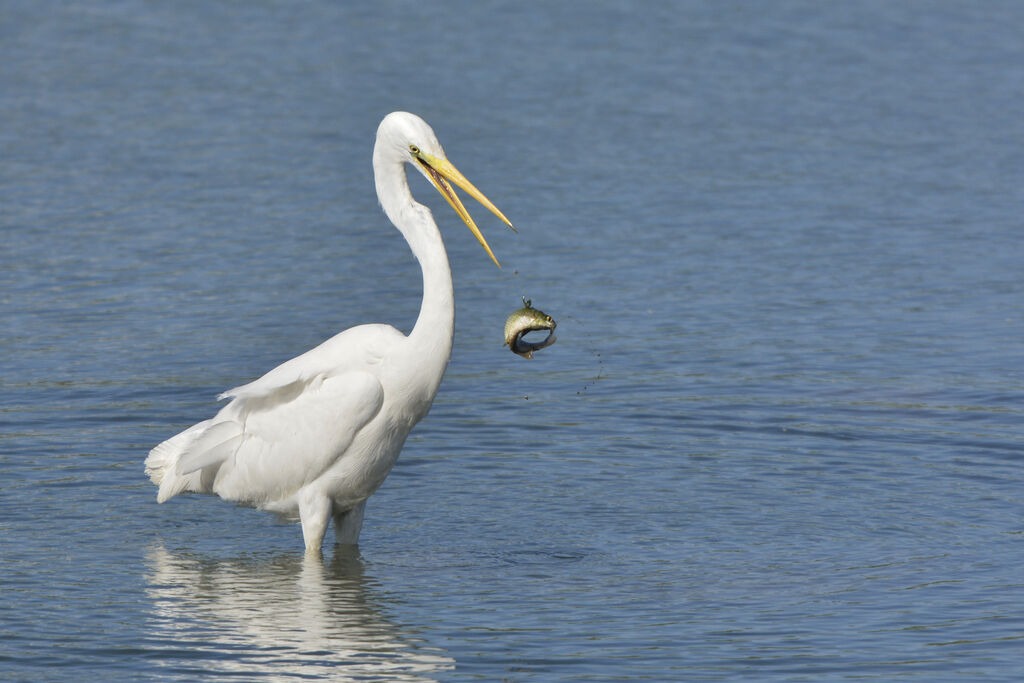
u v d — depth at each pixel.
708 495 12.38
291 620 9.78
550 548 11.21
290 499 11.27
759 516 11.85
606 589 10.30
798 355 16.66
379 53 36.47
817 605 9.92
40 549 11.16
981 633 9.40
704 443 13.84
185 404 14.80
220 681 8.75
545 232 22.36
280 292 19.11
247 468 11.24
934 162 26.97
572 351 16.97
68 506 12.12
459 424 14.44
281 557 11.18
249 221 22.70
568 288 19.55
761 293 19.22
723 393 15.37
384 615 9.86
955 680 8.70
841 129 29.59
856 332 17.52
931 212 23.50
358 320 17.94
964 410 14.67
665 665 8.94
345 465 11.02
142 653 9.18
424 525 11.80
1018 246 21.45
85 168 25.72
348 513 11.45
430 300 11.00
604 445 13.80
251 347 16.81
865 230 22.44
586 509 12.08
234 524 11.99
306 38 38.25
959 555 10.90
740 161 26.97
